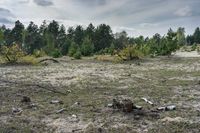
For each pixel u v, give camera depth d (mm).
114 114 12188
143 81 22875
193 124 10773
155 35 99000
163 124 10844
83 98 15648
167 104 14172
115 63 44688
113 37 114312
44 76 26188
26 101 14656
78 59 55688
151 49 64000
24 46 101562
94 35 109875
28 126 10633
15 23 110812
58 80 23375
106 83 21656
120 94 16922
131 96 16281
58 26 122375
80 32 115812
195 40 149375
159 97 15914
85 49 70938
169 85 20516
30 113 12414
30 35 110438
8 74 27844
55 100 14969
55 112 12609
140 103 14281
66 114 12297
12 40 106812
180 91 17938
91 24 116938
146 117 11734
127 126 10570
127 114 12141
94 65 40625
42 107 13500
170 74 27969
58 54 62875
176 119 11453
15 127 10453
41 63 42531
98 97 15938
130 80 23531
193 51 80688
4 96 16141
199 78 24500
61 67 36688
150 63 44250
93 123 11000
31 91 17891
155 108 13266
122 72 30312
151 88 19172
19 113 12367
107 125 10742
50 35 100625
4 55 41469
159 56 61656
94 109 13039
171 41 64438
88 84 21109
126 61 48219
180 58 54938
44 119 11586
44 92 17594
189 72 29688
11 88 18906
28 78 24688
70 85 20594
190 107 13555
